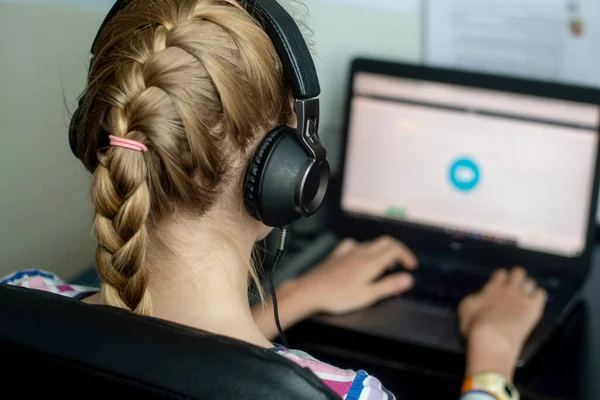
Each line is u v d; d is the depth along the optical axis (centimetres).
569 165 112
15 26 98
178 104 50
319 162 58
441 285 111
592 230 112
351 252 117
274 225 58
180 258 57
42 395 45
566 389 91
